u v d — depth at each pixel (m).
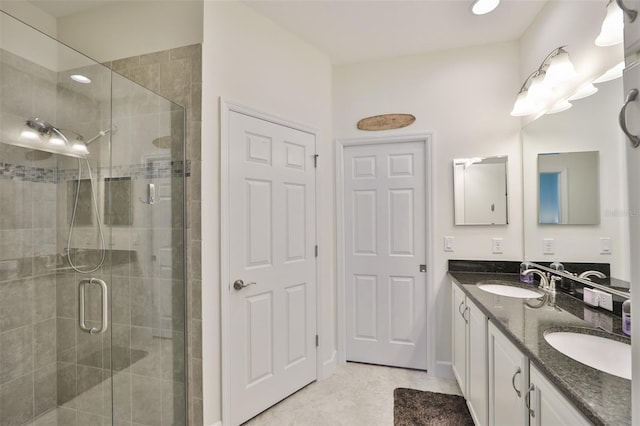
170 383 1.81
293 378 2.29
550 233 1.95
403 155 2.65
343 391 2.31
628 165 0.64
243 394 1.98
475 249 2.46
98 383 1.85
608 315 1.41
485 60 2.46
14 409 1.74
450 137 2.53
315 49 2.52
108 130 1.81
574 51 1.70
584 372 0.91
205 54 1.83
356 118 2.72
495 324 1.39
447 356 2.52
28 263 1.78
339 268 2.73
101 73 1.79
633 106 0.62
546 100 1.98
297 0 1.98
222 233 1.88
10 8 1.98
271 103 2.18
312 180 2.49
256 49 2.09
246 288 2.02
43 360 1.83
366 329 2.72
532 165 2.19
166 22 1.89
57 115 1.77
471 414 1.88
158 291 1.82
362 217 2.73
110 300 1.85
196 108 1.81
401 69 2.63
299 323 2.35
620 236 1.37
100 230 1.84
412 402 2.16
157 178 1.82
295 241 2.34
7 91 1.67
